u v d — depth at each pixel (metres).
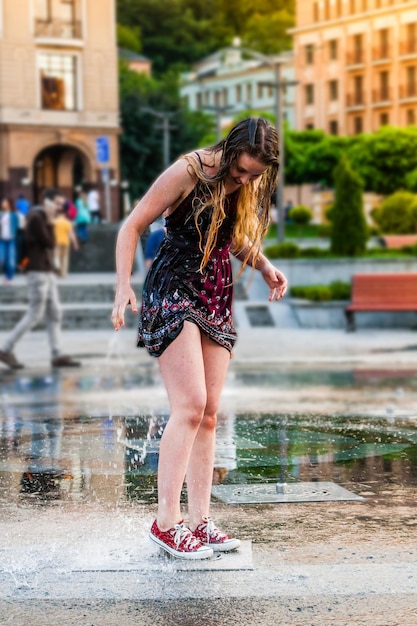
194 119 90.00
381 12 86.69
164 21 119.75
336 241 23.66
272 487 5.86
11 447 7.26
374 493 5.70
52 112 56.69
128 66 97.19
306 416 8.70
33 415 8.90
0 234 23.98
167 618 3.70
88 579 4.14
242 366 13.36
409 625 3.58
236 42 111.81
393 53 86.12
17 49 55.44
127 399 10.00
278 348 15.85
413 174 65.44
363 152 66.56
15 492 5.79
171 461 4.46
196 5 125.12
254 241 4.59
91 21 57.03
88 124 57.41
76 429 8.06
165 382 4.53
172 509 4.47
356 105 90.06
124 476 6.20
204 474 4.62
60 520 5.13
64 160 59.53
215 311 4.55
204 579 4.13
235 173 4.35
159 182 4.39
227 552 4.51
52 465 6.57
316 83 94.31
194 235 4.47
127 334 18.81
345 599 3.87
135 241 4.43
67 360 13.50
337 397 10.05
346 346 16.16
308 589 3.99
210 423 4.62
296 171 68.88
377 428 8.04
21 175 56.16
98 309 20.48
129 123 82.31
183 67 118.50
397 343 16.66
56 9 56.19
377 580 4.09
